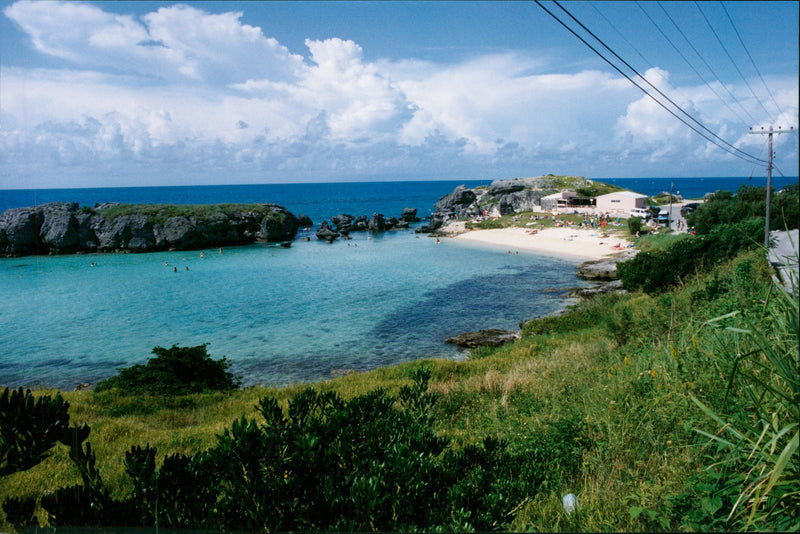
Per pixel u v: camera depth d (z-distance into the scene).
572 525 4.04
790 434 3.64
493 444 4.72
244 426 3.96
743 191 52.69
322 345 28.84
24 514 3.70
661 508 4.00
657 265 23.41
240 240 89.75
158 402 14.73
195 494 3.78
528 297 40.50
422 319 34.31
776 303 4.67
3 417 3.66
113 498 6.62
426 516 3.66
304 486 3.80
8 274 57.38
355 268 58.00
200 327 33.44
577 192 113.12
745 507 3.58
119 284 50.28
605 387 8.06
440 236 94.19
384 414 4.97
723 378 5.50
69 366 26.22
